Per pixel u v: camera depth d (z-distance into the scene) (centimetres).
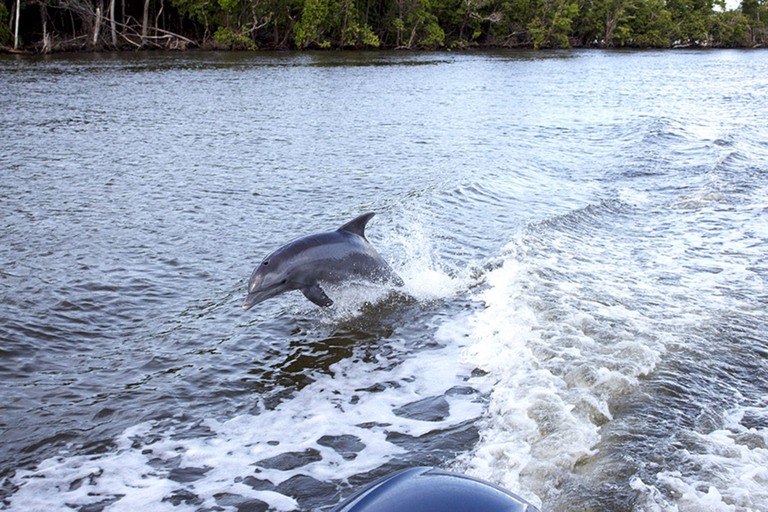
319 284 645
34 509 374
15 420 468
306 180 1284
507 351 561
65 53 5847
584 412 457
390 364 559
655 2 11456
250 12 7181
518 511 259
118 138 1772
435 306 680
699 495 359
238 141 1758
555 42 10588
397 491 275
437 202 1087
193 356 574
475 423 458
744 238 885
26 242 870
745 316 624
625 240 902
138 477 406
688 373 510
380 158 1525
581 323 605
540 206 1080
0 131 1833
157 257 823
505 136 1892
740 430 431
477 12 9450
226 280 755
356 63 5581
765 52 10462
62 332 616
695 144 1681
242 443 445
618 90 3556
